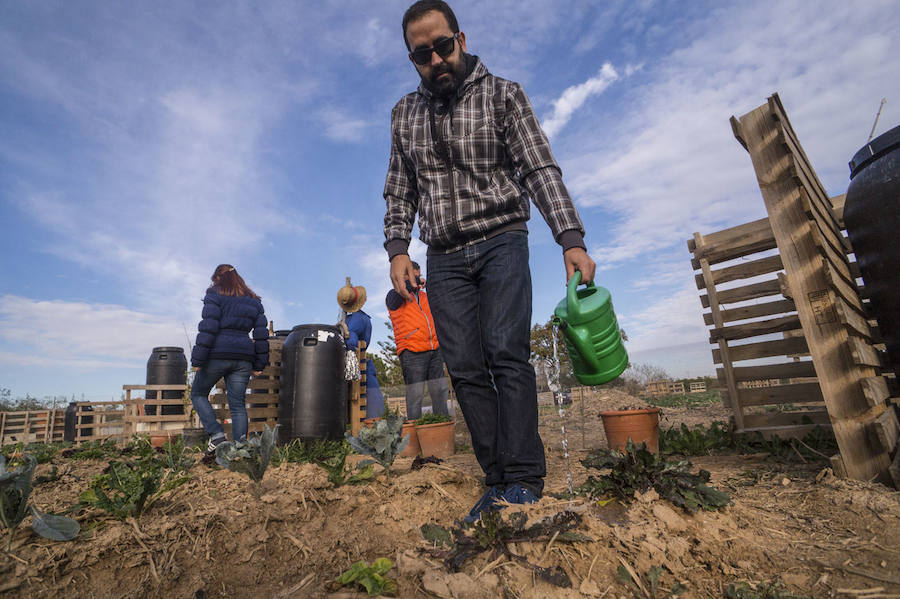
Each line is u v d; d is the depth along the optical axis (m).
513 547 1.42
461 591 1.24
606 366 1.85
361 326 5.95
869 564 1.38
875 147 2.48
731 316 3.87
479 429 1.97
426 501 1.95
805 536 1.61
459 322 2.01
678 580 1.33
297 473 2.28
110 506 1.60
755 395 3.70
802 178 2.43
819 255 2.31
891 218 2.36
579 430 5.23
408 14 1.99
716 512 1.71
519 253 1.97
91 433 7.73
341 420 5.22
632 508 1.68
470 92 2.08
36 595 1.20
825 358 2.26
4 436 10.55
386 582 1.28
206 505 1.72
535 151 2.01
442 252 2.09
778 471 2.55
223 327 4.62
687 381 17.97
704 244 4.01
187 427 5.86
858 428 2.16
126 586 1.28
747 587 1.28
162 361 7.11
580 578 1.31
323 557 1.48
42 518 1.42
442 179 2.07
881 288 2.46
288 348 5.19
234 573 1.38
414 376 4.80
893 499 1.83
